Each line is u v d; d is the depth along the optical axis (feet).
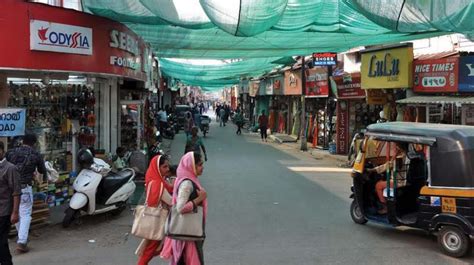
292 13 36.60
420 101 46.19
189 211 18.90
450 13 30.37
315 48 57.16
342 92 70.13
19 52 30.45
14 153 26.32
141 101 52.54
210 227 31.35
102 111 44.21
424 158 30.09
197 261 19.20
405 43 51.26
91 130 41.96
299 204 38.58
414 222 27.53
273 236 29.17
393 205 28.63
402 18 31.42
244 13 30.40
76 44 33.24
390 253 25.84
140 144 57.77
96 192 32.12
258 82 135.23
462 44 55.21
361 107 73.77
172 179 25.13
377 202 31.35
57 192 36.60
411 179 29.94
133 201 38.88
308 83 86.38
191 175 19.47
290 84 99.25
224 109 172.76
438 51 59.16
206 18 33.83
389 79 54.03
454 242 25.32
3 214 21.85
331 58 70.69
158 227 21.47
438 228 26.21
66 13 32.55
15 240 28.37
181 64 97.55
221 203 38.99
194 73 109.70
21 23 30.40
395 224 28.71
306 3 35.29
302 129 83.15
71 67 33.04
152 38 49.60
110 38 36.27
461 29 32.99
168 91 164.25
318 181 50.26
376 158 32.30
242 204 38.63
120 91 53.52
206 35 47.44
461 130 26.58
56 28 31.99
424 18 30.99
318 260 24.57
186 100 255.70
